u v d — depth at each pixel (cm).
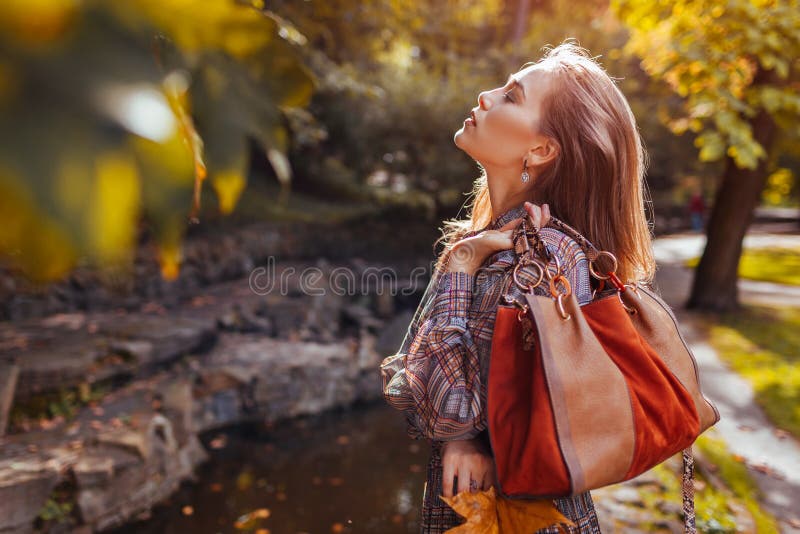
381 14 901
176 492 565
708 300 1012
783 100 592
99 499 486
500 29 2311
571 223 107
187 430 646
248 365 824
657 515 304
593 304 98
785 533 309
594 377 87
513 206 110
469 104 1589
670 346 104
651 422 91
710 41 604
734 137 582
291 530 501
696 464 380
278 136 32
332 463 655
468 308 101
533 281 96
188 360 817
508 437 89
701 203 2602
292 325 1022
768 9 583
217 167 29
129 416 604
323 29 310
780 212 3634
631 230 108
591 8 2014
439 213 1677
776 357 702
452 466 96
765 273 1458
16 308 830
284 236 1384
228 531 498
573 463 83
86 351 699
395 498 568
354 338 1052
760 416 507
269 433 741
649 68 718
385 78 1552
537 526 92
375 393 909
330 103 1436
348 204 1516
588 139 103
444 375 96
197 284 1127
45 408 597
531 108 104
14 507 434
